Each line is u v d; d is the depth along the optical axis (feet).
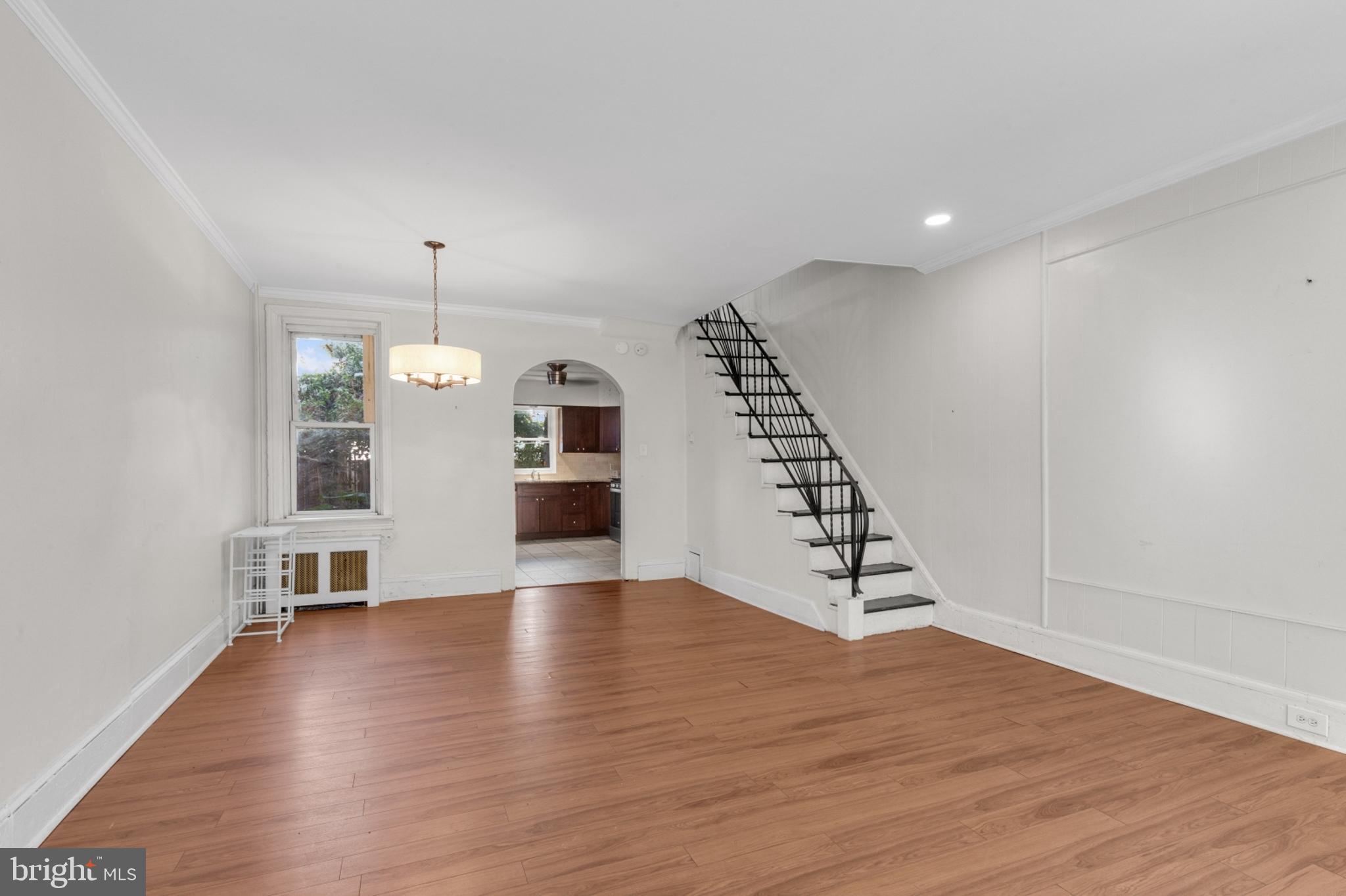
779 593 16.56
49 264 6.80
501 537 19.39
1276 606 9.07
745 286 16.57
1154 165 9.76
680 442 21.98
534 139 8.83
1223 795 7.52
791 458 17.31
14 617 6.20
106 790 7.66
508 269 15.06
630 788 7.78
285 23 6.39
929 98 7.86
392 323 18.12
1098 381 11.38
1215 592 9.78
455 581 18.84
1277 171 8.96
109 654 8.25
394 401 18.20
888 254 14.15
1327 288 8.50
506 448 19.47
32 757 6.49
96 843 6.58
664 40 6.69
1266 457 9.14
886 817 7.12
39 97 6.57
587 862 6.30
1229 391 9.55
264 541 15.98
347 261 14.51
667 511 21.75
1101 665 11.41
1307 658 8.80
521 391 32.73
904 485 15.97
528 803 7.43
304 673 12.00
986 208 11.44
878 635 14.47
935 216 11.82
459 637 14.56
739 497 18.52
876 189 10.58
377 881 6.00
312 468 17.69
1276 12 6.27
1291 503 8.89
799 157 9.41
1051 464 12.26
